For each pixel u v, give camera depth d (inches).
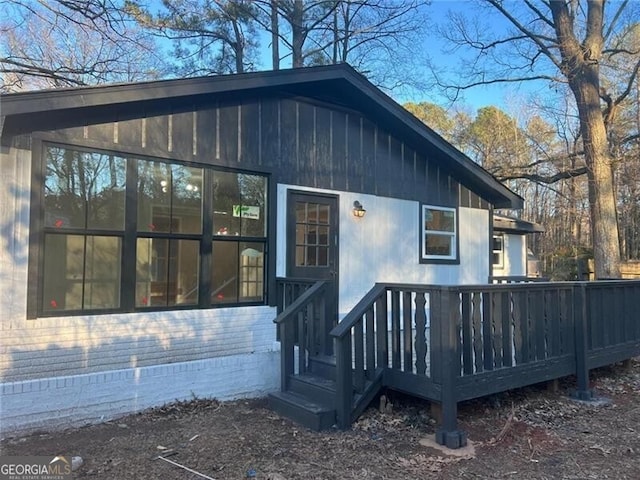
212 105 236.8
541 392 211.9
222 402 191.9
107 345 202.1
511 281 352.5
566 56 476.1
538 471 135.2
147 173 216.1
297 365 206.7
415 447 150.4
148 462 133.8
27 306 183.6
